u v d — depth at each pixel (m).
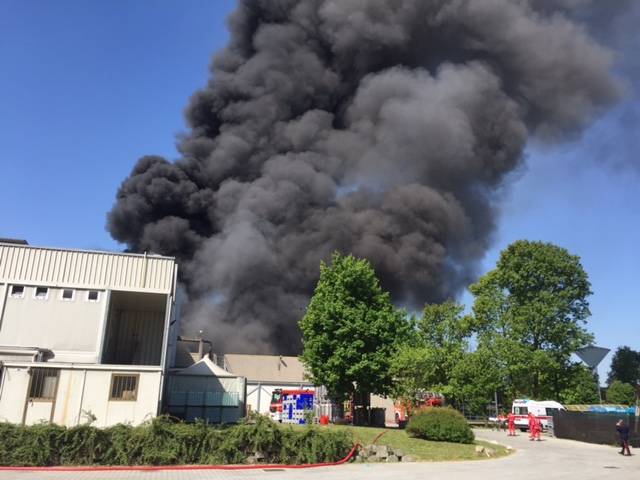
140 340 28.80
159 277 24.20
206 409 29.62
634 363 87.19
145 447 13.88
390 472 13.55
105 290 23.28
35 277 22.66
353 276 31.17
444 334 44.59
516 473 13.91
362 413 30.70
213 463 14.12
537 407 36.62
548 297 44.59
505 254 48.34
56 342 22.09
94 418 15.34
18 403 17.89
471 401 41.00
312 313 31.12
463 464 15.88
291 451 15.01
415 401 35.53
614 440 25.11
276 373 54.53
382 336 30.36
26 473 12.15
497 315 46.31
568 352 43.06
